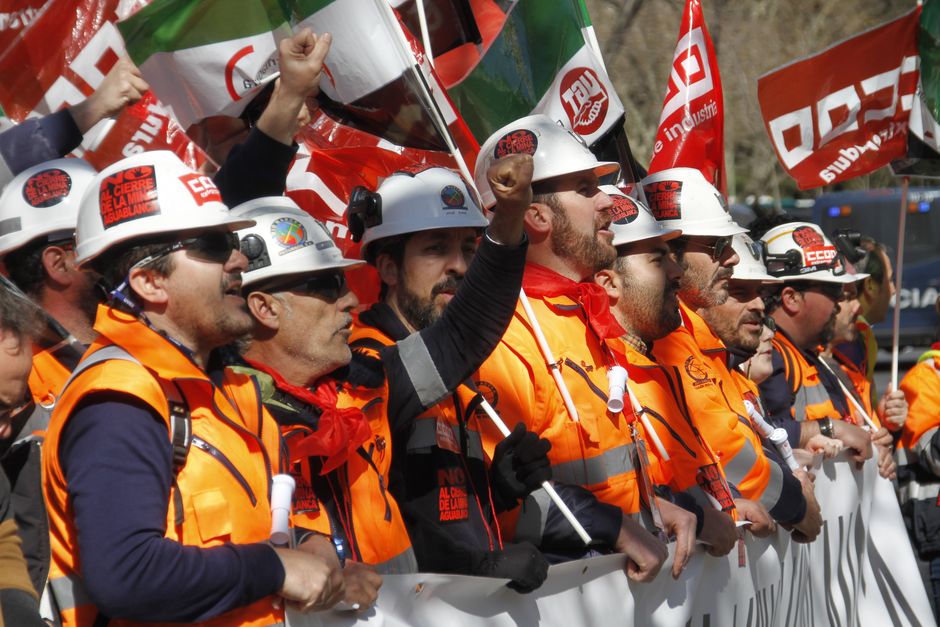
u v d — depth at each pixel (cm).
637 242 856
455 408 674
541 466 672
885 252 1486
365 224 700
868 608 1244
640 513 768
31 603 444
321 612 528
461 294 639
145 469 462
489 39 940
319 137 848
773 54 3278
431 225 681
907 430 1285
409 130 732
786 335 1221
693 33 1137
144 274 501
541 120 785
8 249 656
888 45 1342
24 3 783
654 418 830
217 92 719
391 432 639
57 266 655
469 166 832
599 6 3067
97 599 452
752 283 1061
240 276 528
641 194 1003
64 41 766
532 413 718
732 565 864
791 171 1371
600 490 734
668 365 903
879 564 1249
